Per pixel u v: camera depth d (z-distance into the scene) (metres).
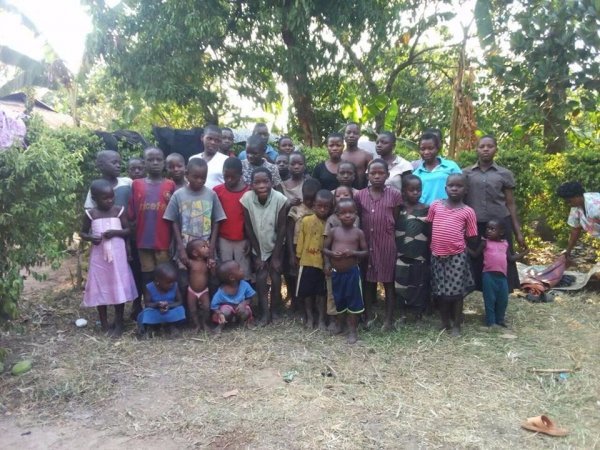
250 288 4.79
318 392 3.45
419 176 4.96
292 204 4.92
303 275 4.65
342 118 12.81
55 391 3.49
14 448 2.89
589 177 7.00
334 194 4.68
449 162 4.96
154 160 4.80
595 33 5.25
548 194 7.36
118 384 3.61
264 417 3.13
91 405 3.35
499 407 3.24
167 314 4.52
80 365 3.90
